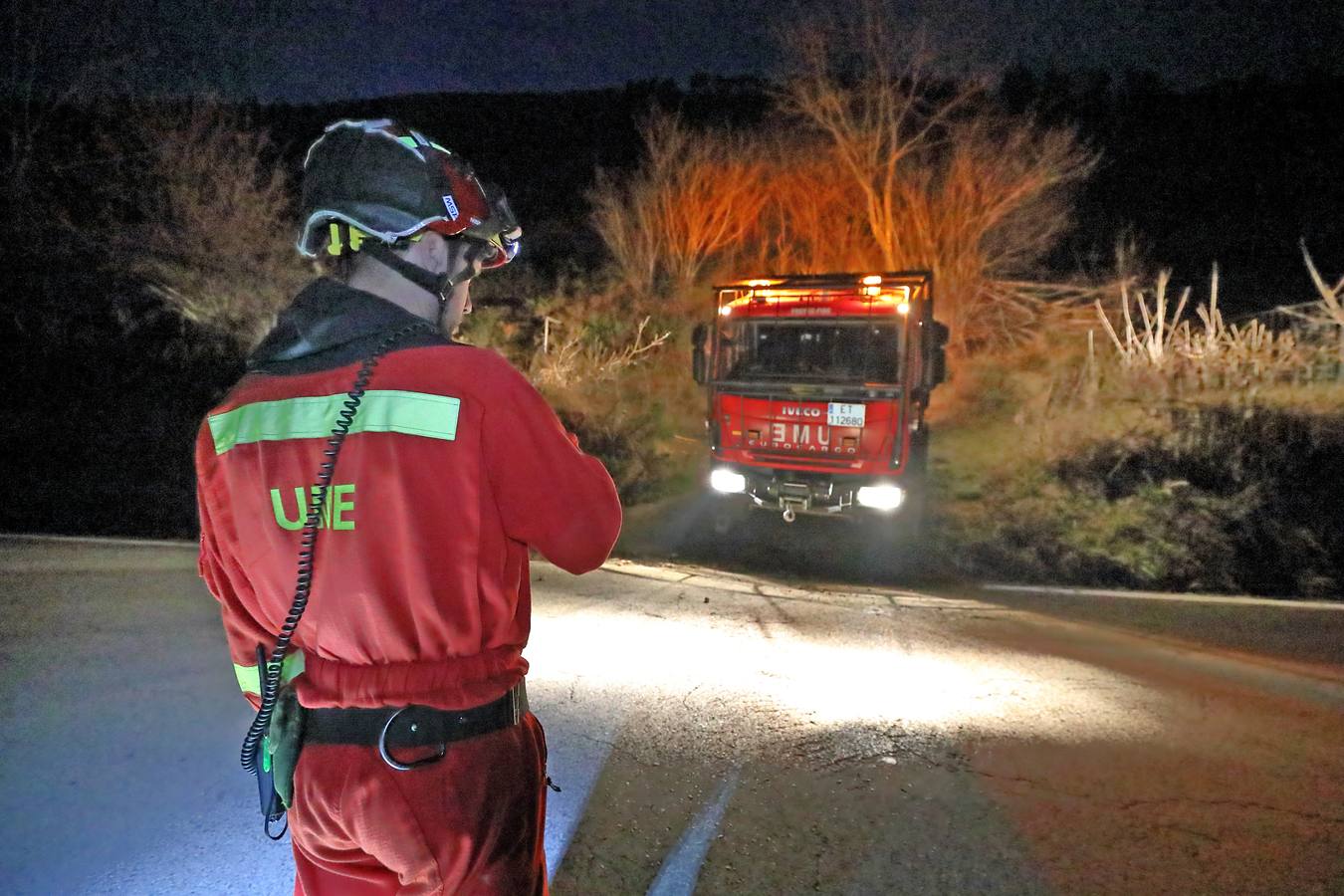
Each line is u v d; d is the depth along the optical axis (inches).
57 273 559.5
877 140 671.1
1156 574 350.6
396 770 53.5
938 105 674.8
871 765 146.6
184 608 222.4
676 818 127.9
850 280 350.6
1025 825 127.3
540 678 185.0
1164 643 237.8
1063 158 683.4
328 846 56.7
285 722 56.4
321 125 695.1
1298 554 354.6
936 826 126.8
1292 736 163.2
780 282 361.4
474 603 54.7
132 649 188.4
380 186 56.1
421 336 54.5
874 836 123.7
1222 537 367.6
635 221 781.3
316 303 55.3
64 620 210.4
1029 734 161.3
